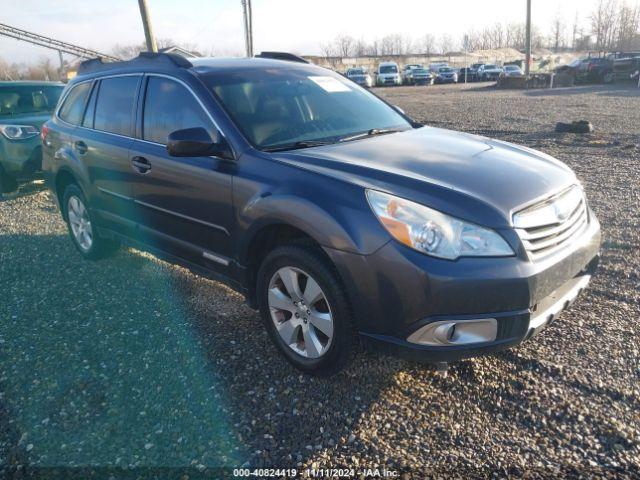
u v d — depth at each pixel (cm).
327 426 280
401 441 268
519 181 302
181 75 391
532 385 304
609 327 360
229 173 338
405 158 323
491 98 2347
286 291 326
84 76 507
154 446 271
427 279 262
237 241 340
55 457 266
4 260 540
